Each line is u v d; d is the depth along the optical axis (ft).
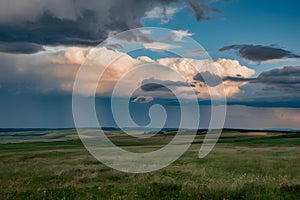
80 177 58.29
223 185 43.45
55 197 40.60
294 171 66.44
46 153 124.16
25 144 259.19
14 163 88.17
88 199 39.06
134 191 42.65
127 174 61.72
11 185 50.19
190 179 54.65
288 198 37.81
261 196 37.78
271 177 56.75
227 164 78.95
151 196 40.37
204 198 38.63
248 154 108.99
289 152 116.78
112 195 40.34
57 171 66.49
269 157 96.63
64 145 228.84
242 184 44.52
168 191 42.98
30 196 40.47
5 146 227.20
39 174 63.26
